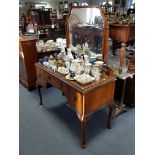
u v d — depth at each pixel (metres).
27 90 3.21
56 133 2.14
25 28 5.25
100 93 1.78
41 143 1.99
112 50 2.74
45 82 2.29
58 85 2.00
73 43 2.42
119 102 2.64
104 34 1.93
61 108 2.65
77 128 2.22
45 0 10.77
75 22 2.29
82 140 1.87
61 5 10.72
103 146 1.93
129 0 3.27
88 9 2.04
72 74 1.86
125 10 2.91
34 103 2.79
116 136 2.07
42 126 2.26
